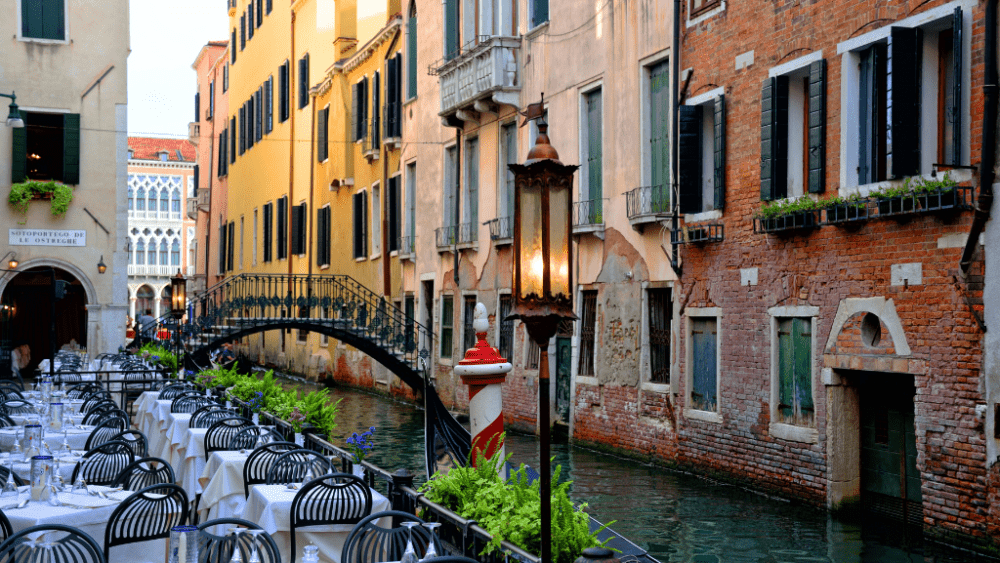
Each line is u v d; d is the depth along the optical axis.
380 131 27.36
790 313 12.11
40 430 8.45
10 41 23.14
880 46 11.05
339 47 30.16
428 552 4.91
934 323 10.01
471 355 8.07
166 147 68.62
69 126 23.41
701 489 12.90
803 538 10.20
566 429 17.78
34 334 25.94
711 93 13.84
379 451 16.52
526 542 5.72
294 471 8.09
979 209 9.43
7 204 22.84
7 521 6.15
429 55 23.92
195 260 53.75
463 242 21.45
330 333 21.72
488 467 6.76
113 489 7.38
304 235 34.16
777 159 12.34
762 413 12.62
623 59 16.05
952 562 9.25
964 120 9.73
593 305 17.17
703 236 13.73
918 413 10.18
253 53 40.69
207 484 9.10
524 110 19.17
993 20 9.38
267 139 38.31
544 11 18.62
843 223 11.12
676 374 14.48
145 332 24.41
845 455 11.38
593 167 17.23
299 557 6.87
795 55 12.16
